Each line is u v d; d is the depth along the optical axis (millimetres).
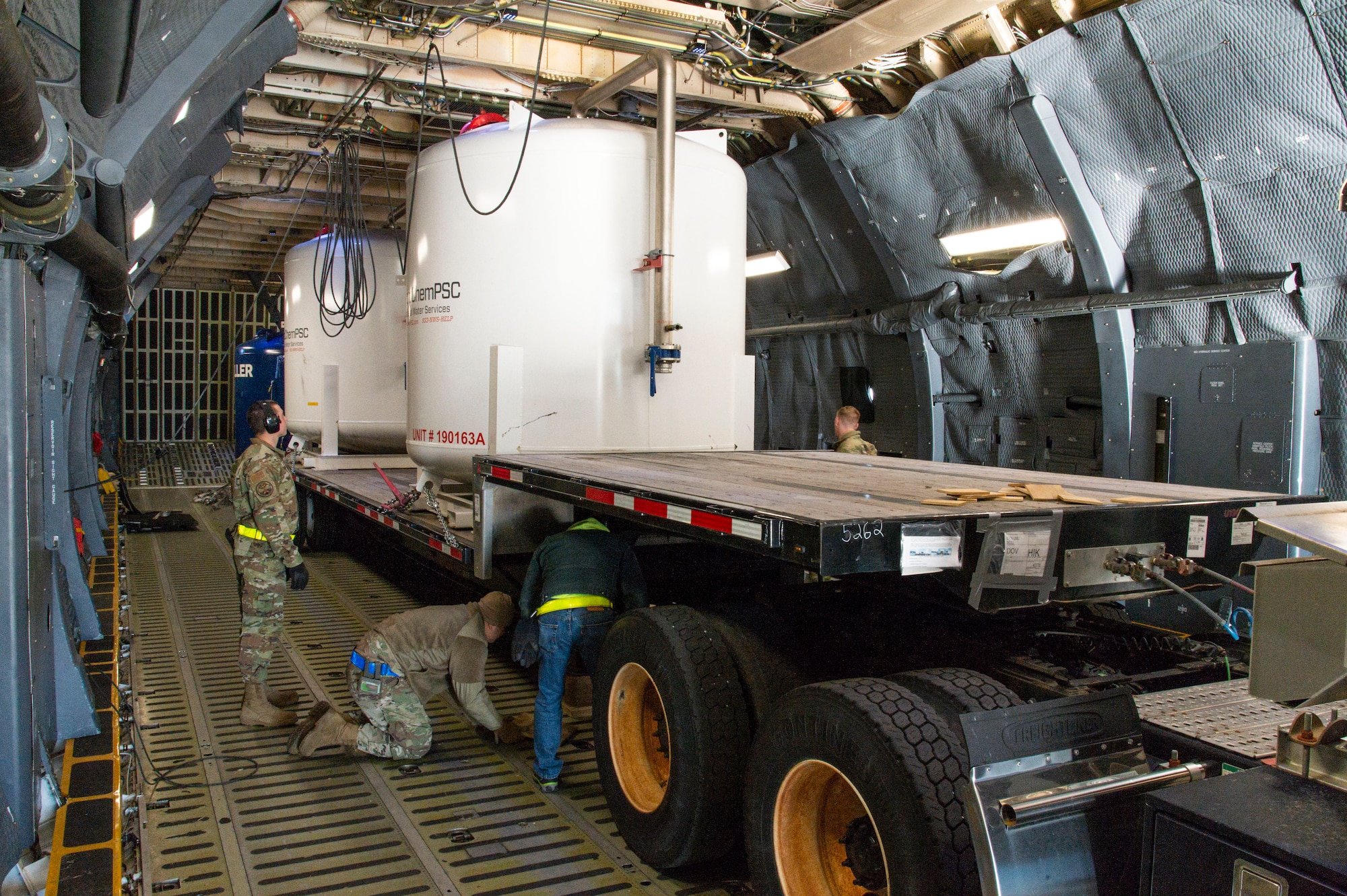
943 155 7672
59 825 3652
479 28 7738
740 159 10188
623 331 6074
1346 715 2695
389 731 4578
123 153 3945
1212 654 3404
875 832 2740
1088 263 7078
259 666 5117
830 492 3498
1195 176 6195
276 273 21562
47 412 4203
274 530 5039
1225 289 6266
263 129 10711
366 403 11555
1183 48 5676
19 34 2434
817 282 10258
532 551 5336
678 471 4492
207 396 24062
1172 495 3422
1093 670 3254
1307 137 5504
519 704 5535
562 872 3557
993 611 2818
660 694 3461
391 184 12875
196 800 4184
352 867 3561
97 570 8453
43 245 3584
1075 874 2350
